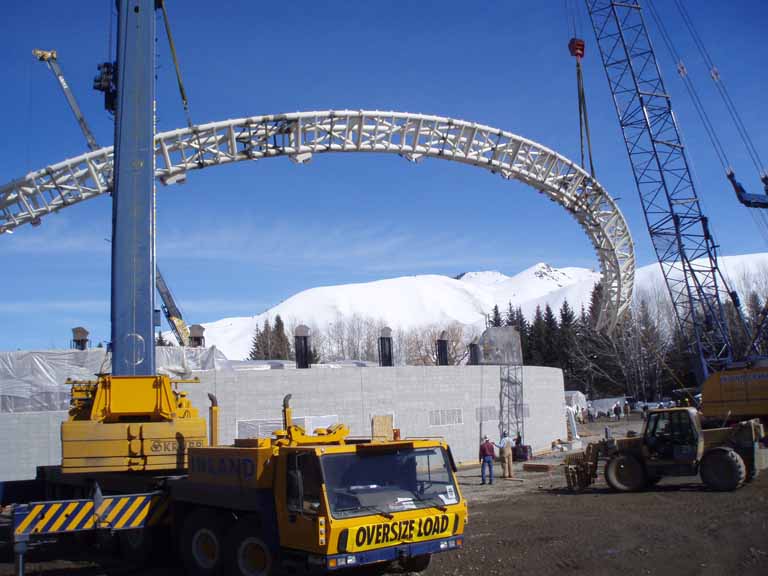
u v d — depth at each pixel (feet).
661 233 149.48
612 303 168.04
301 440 35.86
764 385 78.48
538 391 130.93
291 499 32.96
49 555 47.91
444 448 35.58
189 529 39.04
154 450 45.50
